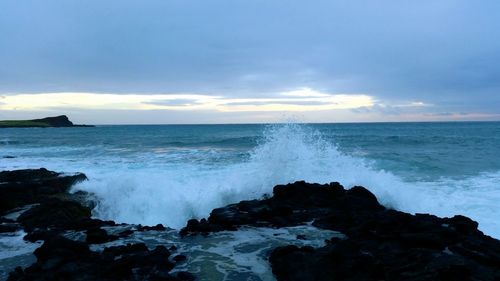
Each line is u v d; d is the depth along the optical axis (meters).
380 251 6.91
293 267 6.47
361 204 10.98
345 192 11.77
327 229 9.25
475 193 14.09
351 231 8.50
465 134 57.09
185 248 8.15
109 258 6.92
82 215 11.92
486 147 33.00
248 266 7.11
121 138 51.59
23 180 15.00
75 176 15.30
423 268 5.93
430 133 61.41
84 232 9.56
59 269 6.48
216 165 20.78
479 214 11.78
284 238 8.65
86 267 6.52
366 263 6.18
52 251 7.25
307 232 9.02
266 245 8.22
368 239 7.75
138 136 57.28
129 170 19.28
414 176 17.89
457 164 21.41
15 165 21.84
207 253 7.81
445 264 5.95
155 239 8.84
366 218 9.34
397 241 7.43
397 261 6.31
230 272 6.84
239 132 72.56
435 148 32.09
